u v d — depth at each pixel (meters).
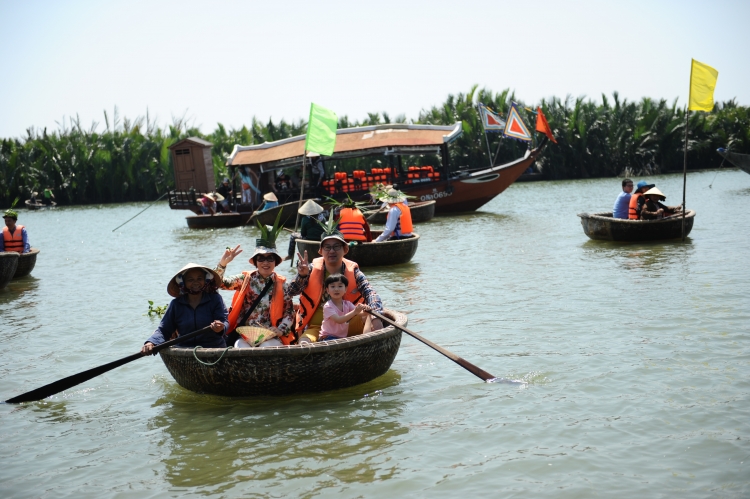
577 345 8.12
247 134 52.16
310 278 7.64
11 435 6.36
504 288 11.68
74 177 53.09
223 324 7.13
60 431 6.41
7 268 14.03
